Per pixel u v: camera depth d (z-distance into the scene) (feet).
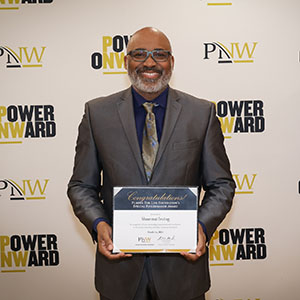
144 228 4.61
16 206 7.91
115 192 4.60
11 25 7.60
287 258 8.11
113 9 7.61
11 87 7.67
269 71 7.75
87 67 7.68
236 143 7.86
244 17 7.66
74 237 8.03
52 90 7.70
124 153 4.91
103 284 5.12
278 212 8.00
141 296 5.01
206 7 7.63
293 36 7.70
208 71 7.72
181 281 4.93
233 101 7.77
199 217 4.83
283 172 7.93
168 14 7.62
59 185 7.89
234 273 8.16
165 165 4.84
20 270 8.05
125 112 5.07
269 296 8.16
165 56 5.01
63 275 8.10
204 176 5.14
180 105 5.09
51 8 7.59
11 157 7.80
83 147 5.24
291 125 7.84
